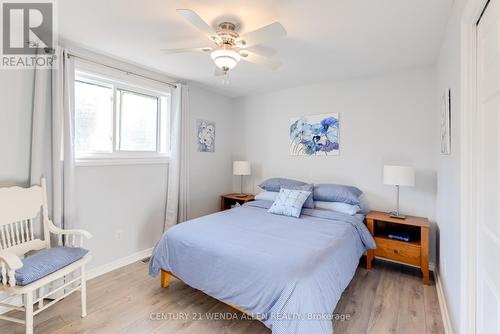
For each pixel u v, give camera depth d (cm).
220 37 188
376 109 313
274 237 210
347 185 327
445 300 197
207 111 389
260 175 411
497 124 106
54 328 179
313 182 359
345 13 178
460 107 141
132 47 239
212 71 304
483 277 124
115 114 282
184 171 340
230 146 434
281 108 387
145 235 309
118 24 197
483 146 124
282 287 149
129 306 206
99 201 264
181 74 315
